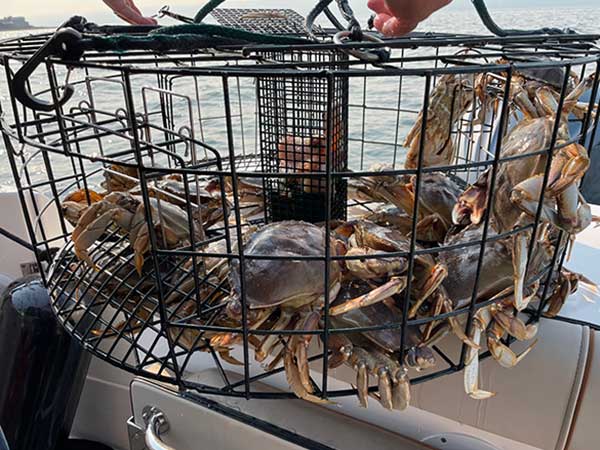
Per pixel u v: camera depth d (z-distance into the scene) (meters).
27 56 0.46
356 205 0.85
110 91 1.04
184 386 0.51
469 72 0.37
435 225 0.64
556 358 0.56
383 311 0.51
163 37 0.44
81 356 0.85
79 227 0.64
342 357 0.49
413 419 0.62
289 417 0.63
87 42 0.42
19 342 0.81
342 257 0.43
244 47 0.49
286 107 0.76
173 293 0.60
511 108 0.73
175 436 0.67
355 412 0.64
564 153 0.45
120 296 0.64
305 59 0.81
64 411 0.88
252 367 0.68
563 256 0.59
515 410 0.58
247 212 0.89
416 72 0.36
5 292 0.85
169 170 0.41
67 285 0.64
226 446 0.64
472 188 0.49
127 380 0.90
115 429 0.96
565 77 0.41
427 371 0.60
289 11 0.87
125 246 0.70
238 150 1.05
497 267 0.51
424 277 0.51
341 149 0.77
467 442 0.61
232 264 0.50
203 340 0.56
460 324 0.50
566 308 0.61
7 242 1.10
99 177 1.05
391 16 0.61
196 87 0.96
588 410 0.55
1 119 0.54
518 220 0.47
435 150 0.71
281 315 0.51
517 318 0.53
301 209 0.78
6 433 0.83
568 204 0.44
